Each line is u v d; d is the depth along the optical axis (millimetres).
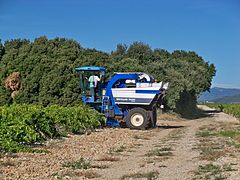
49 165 12477
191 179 10508
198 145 18125
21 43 56094
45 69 36594
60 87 35625
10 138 15469
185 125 34281
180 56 83875
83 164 12789
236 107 67562
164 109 49844
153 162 13539
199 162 13320
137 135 23109
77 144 17984
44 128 18875
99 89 27953
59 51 40500
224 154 14695
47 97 35469
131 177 10906
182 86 50625
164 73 51125
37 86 36312
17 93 36562
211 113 71750
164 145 18453
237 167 12047
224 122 39562
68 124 22078
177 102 53500
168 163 13336
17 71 37375
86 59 39656
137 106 27453
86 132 23188
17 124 16688
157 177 10883
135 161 13914
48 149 16062
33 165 12336
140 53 62656
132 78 27484
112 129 26359
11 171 11266
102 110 27641
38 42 44562
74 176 10977
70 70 36656
